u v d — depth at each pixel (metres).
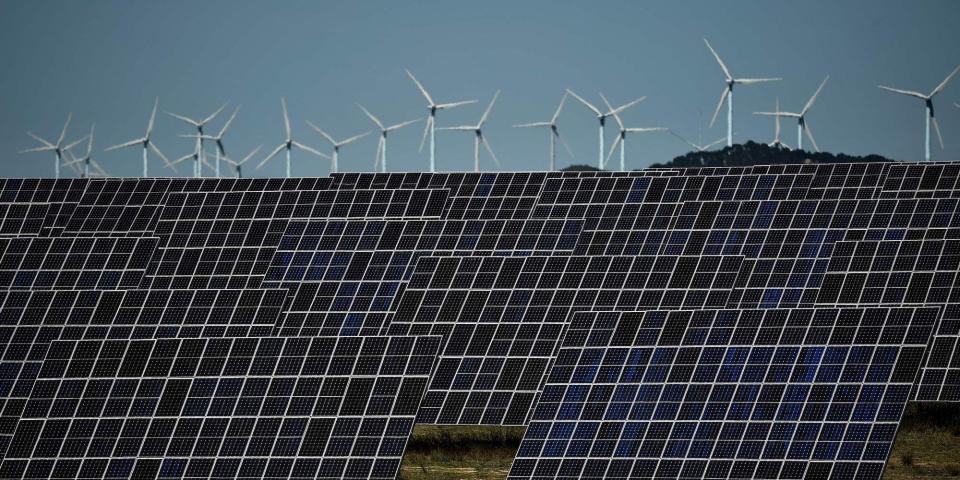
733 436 164.88
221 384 176.62
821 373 168.25
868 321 172.75
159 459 169.75
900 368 166.12
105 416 174.88
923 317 171.00
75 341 183.50
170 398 175.88
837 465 159.12
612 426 168.88
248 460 168.25
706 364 173.38
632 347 178.00
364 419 170.00
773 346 173.12
